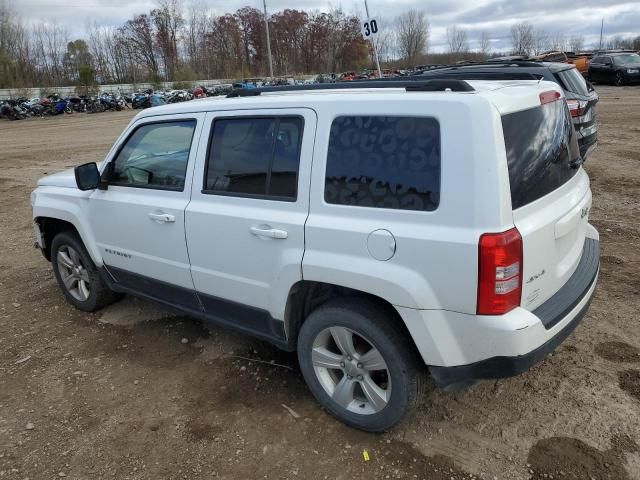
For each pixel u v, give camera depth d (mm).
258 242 3133
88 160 14188
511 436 2982
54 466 2969
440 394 3361
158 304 4102
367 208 2699
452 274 2459
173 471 2895
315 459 2918
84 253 4598
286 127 3039
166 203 3658
